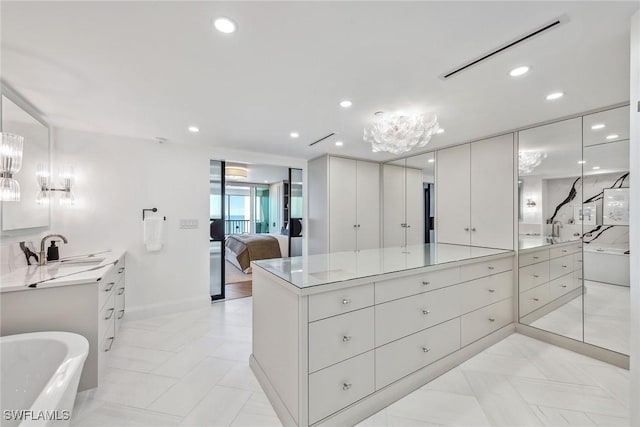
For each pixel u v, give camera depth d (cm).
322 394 147
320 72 167
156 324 299
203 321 309
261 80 177
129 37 133
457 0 110
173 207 335
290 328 152
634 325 120
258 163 404
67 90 190
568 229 246
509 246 283
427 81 178
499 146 291
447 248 298
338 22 123
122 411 167
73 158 279
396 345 179
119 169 304
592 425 157
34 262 234
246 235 652
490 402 175
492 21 122
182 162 340
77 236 281
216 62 156
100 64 157
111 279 234
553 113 234
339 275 168
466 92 193
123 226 305
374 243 434
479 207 308
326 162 389
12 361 151
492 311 252
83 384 183
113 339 240
